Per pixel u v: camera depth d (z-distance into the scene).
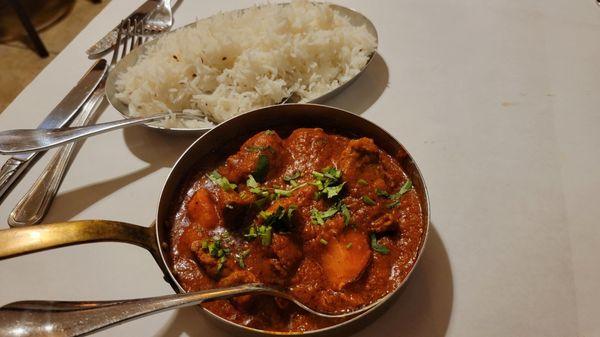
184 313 0.26
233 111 0.34
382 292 0.24
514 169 0.31
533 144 0.32
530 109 0.34
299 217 0.25
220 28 0.38
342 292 0.23
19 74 0.78
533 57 0.38
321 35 0.36
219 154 0.30
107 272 0.28
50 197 0.32
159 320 0.25
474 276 0.26
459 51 0.39
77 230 0.21
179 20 0.45
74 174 0.34
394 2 0.44
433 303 0.25
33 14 0.87
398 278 0.24
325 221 0.25
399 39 0.41
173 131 0.33
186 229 0.27
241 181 0.28
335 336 0.23
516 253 0.27
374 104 0.36
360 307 0.23
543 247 0.27
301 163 0.28
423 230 0.25
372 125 0.28
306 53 0.36
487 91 0.36
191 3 0.47
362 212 0.25
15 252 0.19
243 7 0.46
